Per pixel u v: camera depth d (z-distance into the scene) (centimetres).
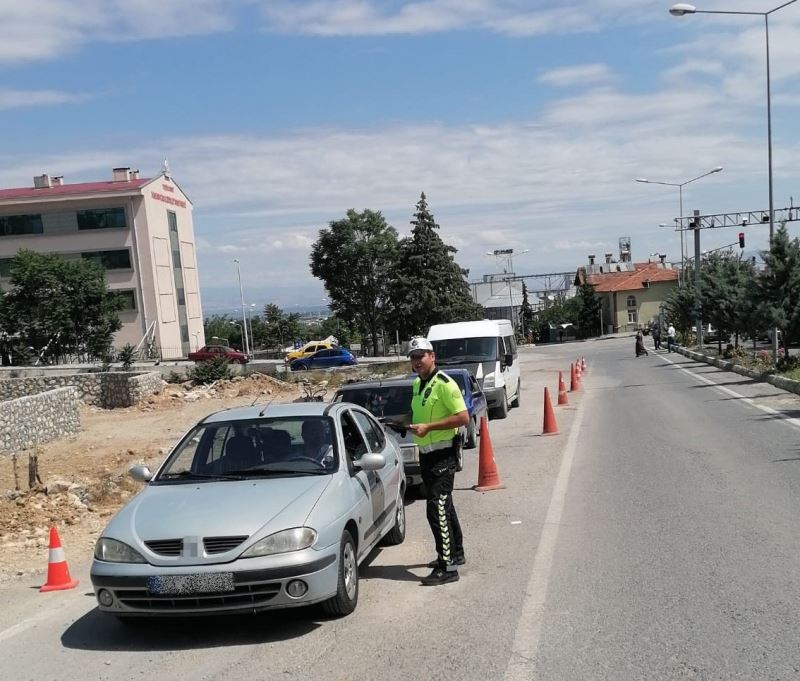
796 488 966
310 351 6109
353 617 600
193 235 7331
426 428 673
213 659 532
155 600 554
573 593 620
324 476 648
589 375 3647
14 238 6400
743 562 674
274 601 552
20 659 560
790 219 5438
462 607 605
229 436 707
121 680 507
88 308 5278
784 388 2303
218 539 561
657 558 702
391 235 8119
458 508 984
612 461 1251
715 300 3909
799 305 2631
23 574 820
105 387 3166
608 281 10956
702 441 1409
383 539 822
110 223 6388
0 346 5238
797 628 520
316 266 8169
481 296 12219
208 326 9594
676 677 455
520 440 1593
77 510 1141
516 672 476
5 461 1756
